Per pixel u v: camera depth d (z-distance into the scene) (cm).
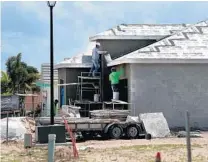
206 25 3291
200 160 1495
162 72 2839
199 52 2905
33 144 1942
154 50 2888
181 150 1770
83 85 3197
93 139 2373
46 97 4072
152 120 2433
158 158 855
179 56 2842
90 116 2633
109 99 3123
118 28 3350
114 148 1873
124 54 3275
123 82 3008
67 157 1586
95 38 3238
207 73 2883
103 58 3142
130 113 2769
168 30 3369
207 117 2866
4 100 3450
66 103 3238
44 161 1523
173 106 2841
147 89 2825
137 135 2397
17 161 1533
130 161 1488
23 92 6100
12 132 2291
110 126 2361
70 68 3291
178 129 2798
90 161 1501
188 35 3120
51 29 1930
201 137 2331
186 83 2859
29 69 6344
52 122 1950
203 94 2873
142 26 3403
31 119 2719
